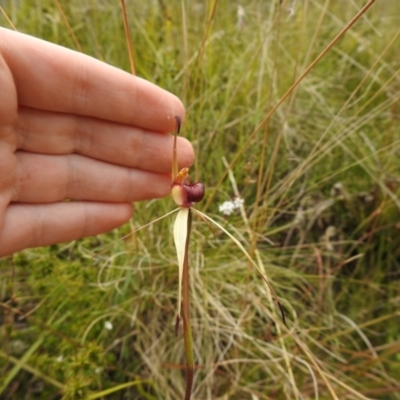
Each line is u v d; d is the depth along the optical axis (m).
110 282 0.19
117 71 0.14
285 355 0.17
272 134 0.25
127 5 0.28
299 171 0.20
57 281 0.19
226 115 0.23
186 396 0.12
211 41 0.25
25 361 0.18
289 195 0.24
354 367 0.20
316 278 0.23
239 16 0.26
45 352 0.19
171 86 0.22
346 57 0.28
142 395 0.19
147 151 0.16
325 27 0.29
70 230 0.17
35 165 0.15
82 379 0.16
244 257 0.21
